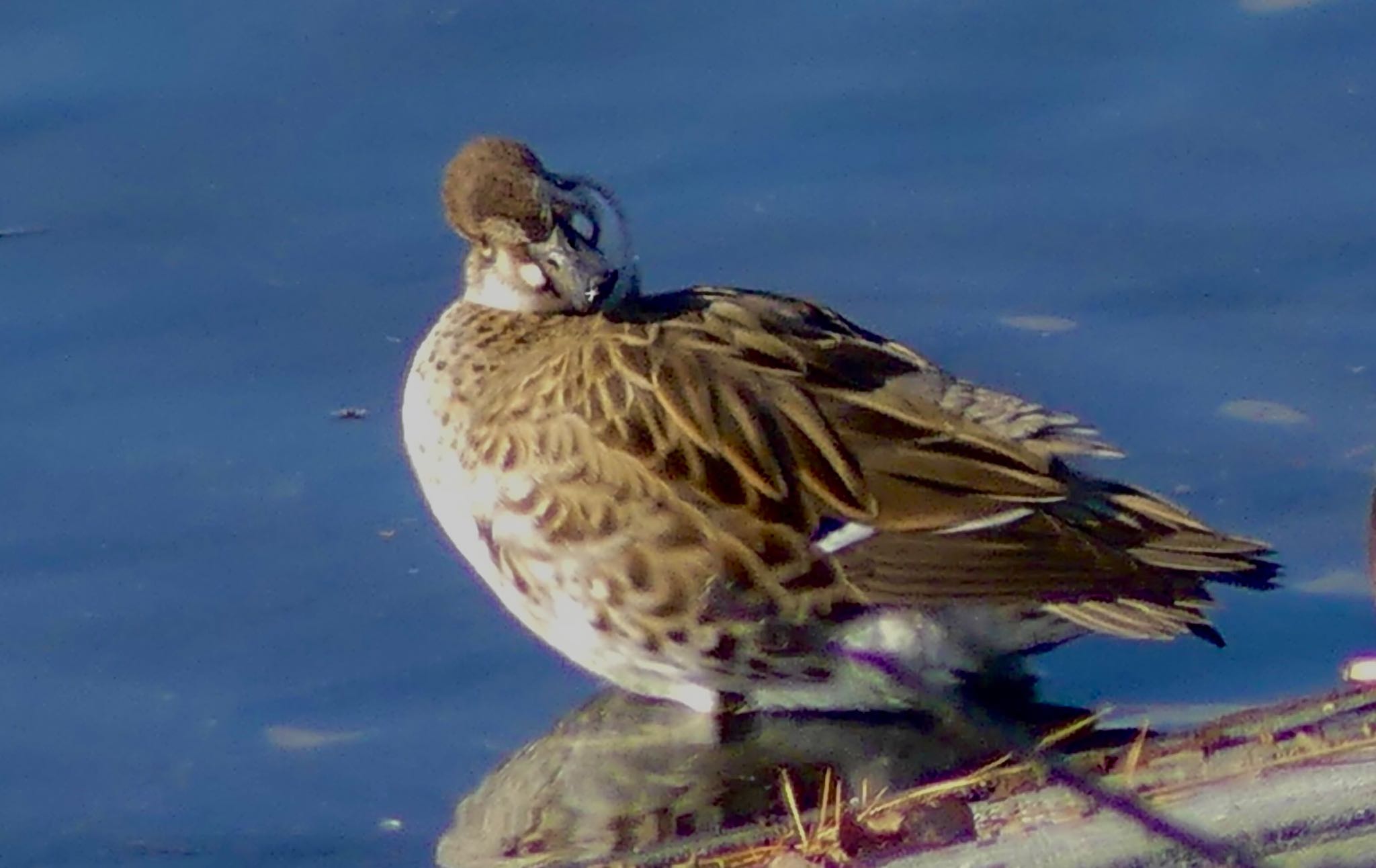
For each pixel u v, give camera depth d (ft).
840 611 38.45
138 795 37.40
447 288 48.37
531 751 38.37
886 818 35.50
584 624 39.24
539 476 38.83
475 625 41.22
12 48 54.03
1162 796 35.22
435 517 42.39
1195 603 37.83
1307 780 34.99
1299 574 40.83
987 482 38.37
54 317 47.80
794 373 39.34
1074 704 38.52
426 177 50.83
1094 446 39.45
